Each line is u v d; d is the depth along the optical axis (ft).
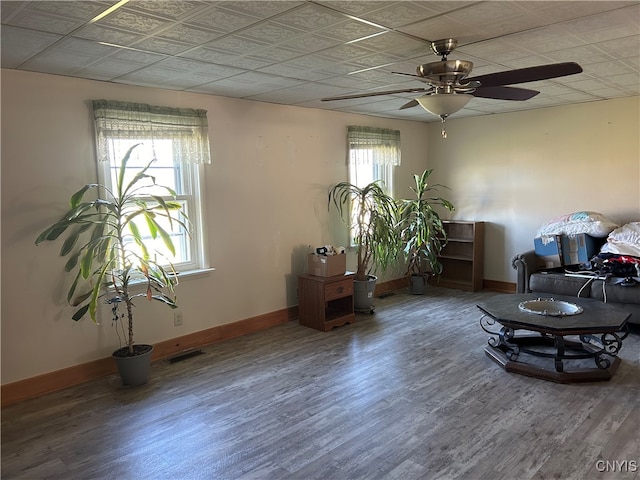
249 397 10.00
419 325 14.75
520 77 8.07
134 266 11.28
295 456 7.79
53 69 9.89
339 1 6.64
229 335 13.94
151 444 8.26
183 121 12.39
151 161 10.89
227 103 13.56
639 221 15.29
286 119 15.17
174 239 12.80
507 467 7.29
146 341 12.17
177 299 12.73
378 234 16.07
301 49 8.96
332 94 13.32
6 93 9.70
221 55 9.22
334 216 17.01
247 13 7.02
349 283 15.03
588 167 16.24
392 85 12.23
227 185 13.70
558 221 15.81
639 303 12.68
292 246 15.64
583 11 7.25
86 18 7.03
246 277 14.35
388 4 6.81
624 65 10.79
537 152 17.42
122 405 9.75
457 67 8.27
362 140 17.48
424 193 20.85
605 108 15.69
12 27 7.34
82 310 10.23
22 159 9.97
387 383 10.53
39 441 8.43
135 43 8.30
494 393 9.89
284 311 15.49
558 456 7.54
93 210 11.02
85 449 8.14
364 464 7.50
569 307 11.26
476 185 19.30
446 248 20.18
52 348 10.57
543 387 10.12
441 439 8.16
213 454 7.90
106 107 10.91
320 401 9.74
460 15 7.33
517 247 18.29
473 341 13.19
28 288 10.18
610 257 13.84
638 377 10.46
